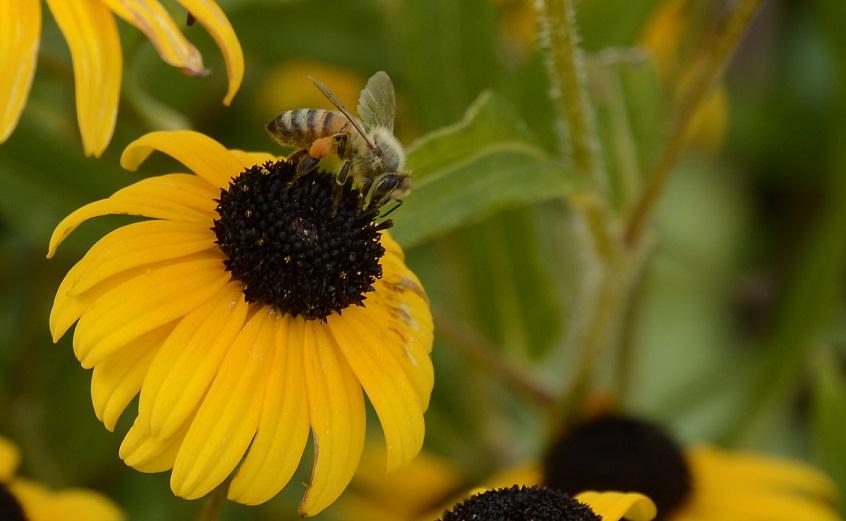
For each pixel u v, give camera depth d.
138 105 0.32
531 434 0.39
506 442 0.38
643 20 0.36
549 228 0.39
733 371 0.38
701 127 0.39
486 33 0.35
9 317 0.38
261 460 0.27
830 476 0.35
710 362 0.42
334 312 0.28
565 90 0.32
